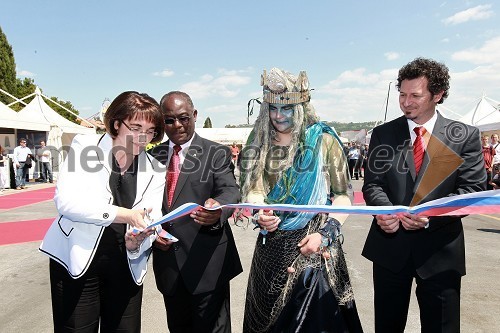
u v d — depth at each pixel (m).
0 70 34.84
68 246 1.85
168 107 2.23
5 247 5.91
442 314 2.04
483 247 5.55
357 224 7.39
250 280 2.32
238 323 3.28
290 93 2.04
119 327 2.03
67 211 1.76
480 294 3.75
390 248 2.15
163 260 2.30
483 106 16.06
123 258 1.96
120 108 1.83
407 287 2.20
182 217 2.26
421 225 1.82
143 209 1.87
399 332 2.25
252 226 7.18
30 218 8.41
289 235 2.12
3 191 14.05
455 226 2.07
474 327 3.09
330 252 2.10
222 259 2.31
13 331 3.16
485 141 11.84
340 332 2.05
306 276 2.08
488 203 1.60
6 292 4.04
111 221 1.78
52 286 1.92
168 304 2.43
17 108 33.22
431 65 1.95
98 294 1.96
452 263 2.04
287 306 2.10
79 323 1.89
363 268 4.65
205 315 2.31
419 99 1.97
